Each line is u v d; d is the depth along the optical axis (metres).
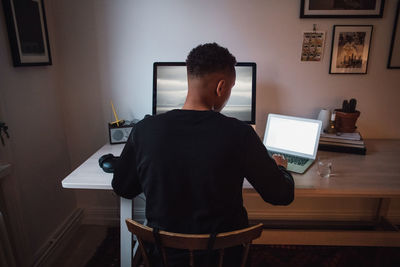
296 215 2.03
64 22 1.68
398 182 1.19
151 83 1.76
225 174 0.72
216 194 0.72
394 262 1.67
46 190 1.66
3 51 1.30
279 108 1.78
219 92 0.79
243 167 0.75
